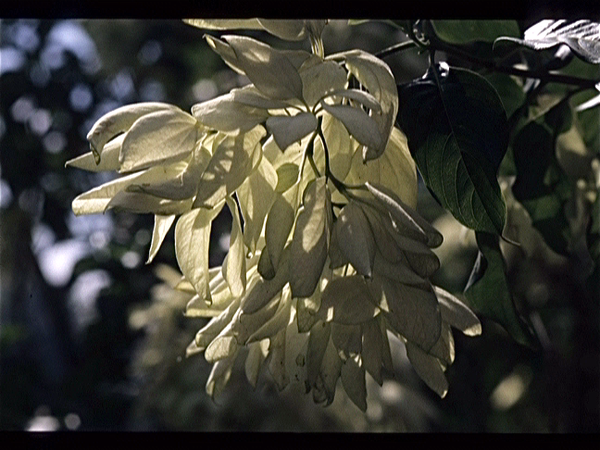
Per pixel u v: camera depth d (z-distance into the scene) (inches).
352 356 33.9
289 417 91.7
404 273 30.8
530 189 52.5
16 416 104.7
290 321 34.4
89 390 105.9
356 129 29.6
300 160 32.4
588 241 55.6
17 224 128.9
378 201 31.3
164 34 143.5
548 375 133.5
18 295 136.0
